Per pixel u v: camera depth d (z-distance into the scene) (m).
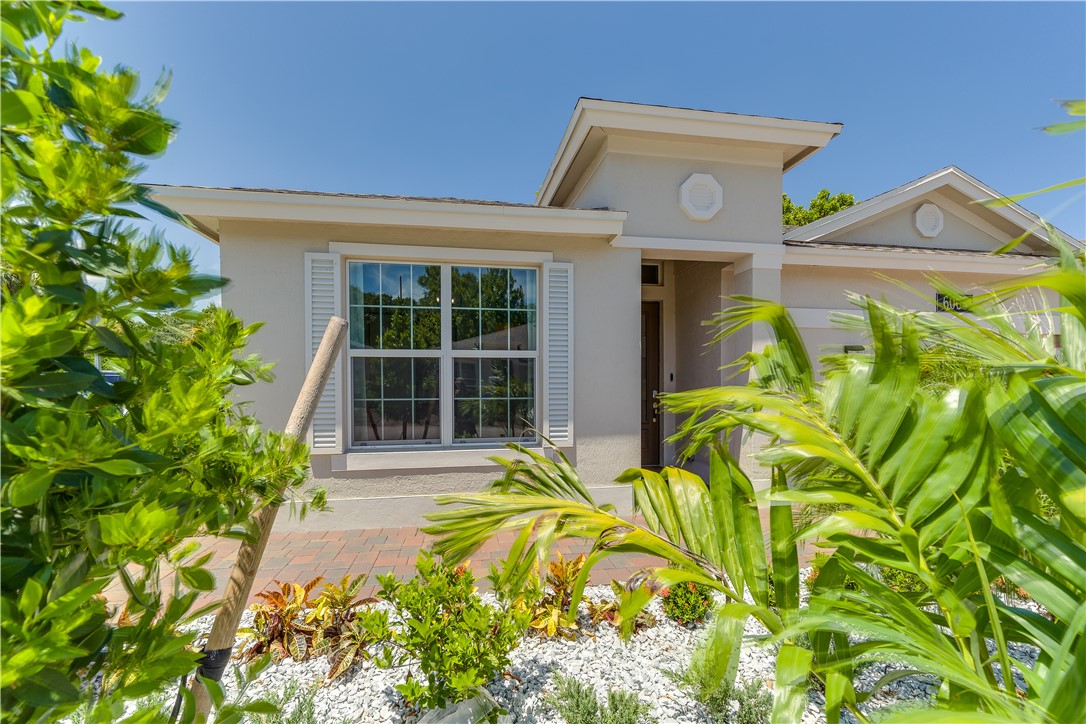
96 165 0.65
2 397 0.65
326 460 4.95
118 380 0.86
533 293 5.57
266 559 4.20
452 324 5.38
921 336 1.56
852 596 1.17
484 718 2.06
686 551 1.64
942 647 1.00
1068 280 0.99
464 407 5.41
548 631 2.87
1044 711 0.79
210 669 1.46
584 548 4.52
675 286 7.76
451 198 5.16
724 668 1.09
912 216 7.59
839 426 1.45
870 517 1.17
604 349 5.60
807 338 6.30
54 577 0.69
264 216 4.55
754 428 1.45
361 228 5.04
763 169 5.91
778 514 1.47
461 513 1.76
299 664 2.61
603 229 5.18
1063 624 1.06
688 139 5.60
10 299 0.69
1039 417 1.02
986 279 6.61
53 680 0.64
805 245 6.11
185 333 1.17
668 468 1.92
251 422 1.41
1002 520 1.08
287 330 4.90
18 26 0.66
